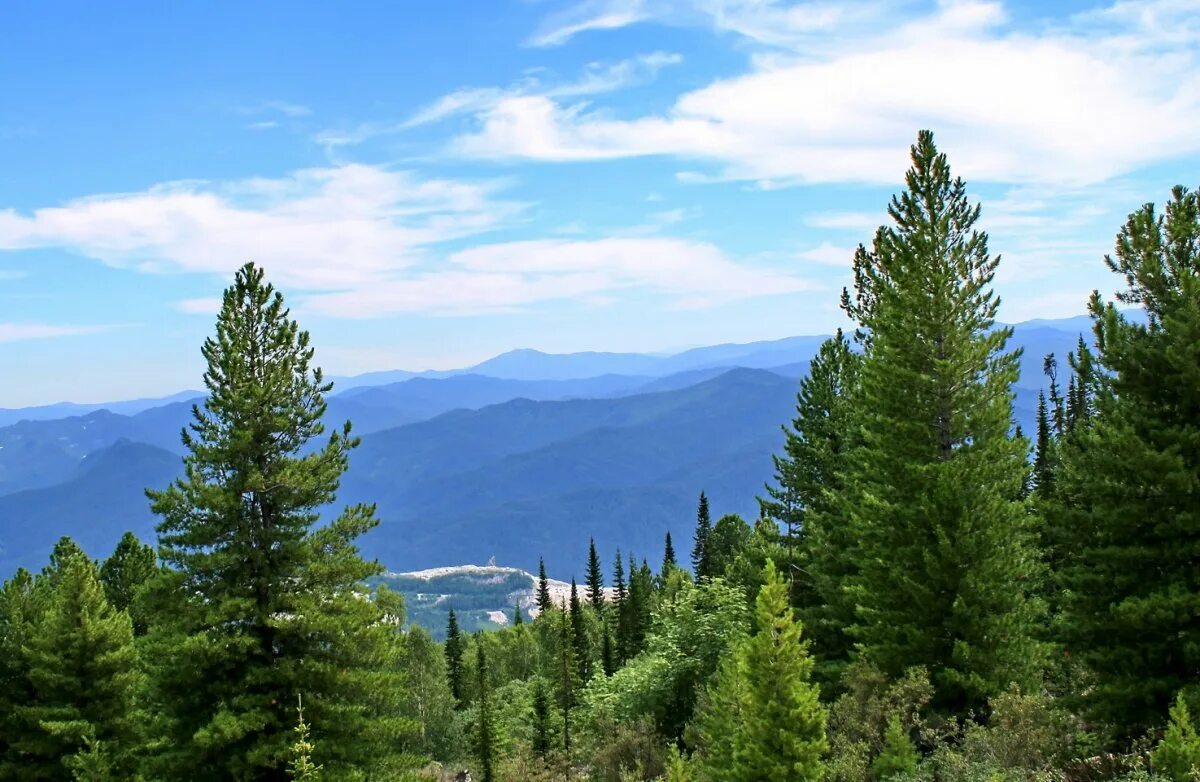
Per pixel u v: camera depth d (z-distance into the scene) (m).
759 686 19.94
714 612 35.72
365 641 24.86
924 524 26.03
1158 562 20.36
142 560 49.88
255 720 21.80
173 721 22.77
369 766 23.70
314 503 25.23
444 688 65.88
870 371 28.66
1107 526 20.92
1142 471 19.95
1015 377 26.55
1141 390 21.00
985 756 18.23
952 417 27.09
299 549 24.00
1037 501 24.58
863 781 19.41
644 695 35.34
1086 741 19.95
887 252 28.41
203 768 22.28
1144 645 19.80
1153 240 20.84
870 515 27.20
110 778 29.02
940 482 24.81
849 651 28.92
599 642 96.62
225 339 24.58
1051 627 24.53
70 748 30.64
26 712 30.12
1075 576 21.27
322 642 24.34
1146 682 19.45
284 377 24.80
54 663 30.75
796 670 19.80
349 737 23.75
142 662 32.88
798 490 37.47
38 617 34.66
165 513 23.70
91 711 30.91
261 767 22.62
